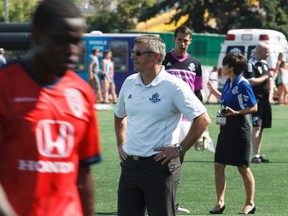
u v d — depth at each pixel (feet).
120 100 44.91
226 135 61.21
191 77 63.00
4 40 33.47
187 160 95.30
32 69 24.43
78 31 23.75
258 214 61.87
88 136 26.05
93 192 27.12
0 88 24.08
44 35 23.68
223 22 326.85
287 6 324.19
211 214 61.98
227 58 61.93
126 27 346.33
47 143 24.32
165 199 41.68
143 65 41.98
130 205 42.86
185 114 41.88
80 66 209.67
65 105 24.71
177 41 62.90
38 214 24.35
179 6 331.57
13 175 24.18
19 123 24.03
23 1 336.08
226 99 62.23
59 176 24.63
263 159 93.45
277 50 194.49
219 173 61.98
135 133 42.27
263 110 90.53
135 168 42.16
